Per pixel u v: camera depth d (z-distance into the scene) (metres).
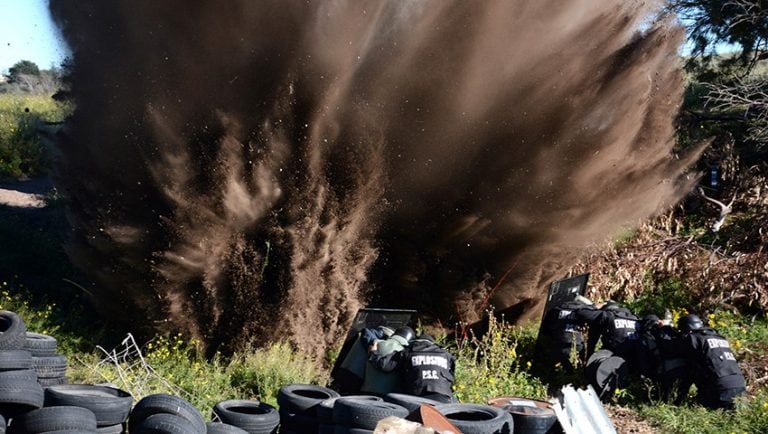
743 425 9.27
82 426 6.31
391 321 9.61
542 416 7.43
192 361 10.26
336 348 10.76
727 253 14.73
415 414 6.66
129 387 8.37
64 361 7.91
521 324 12.77
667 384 10.03
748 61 19.14
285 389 7.65
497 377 10.55
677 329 11.47
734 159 17.19
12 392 6.33
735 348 11.91
